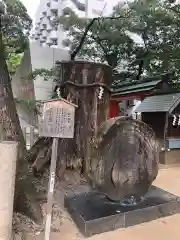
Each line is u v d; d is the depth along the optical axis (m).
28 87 11.02
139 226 4.05
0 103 4.54
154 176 4.58
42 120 3.14
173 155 8.24
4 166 2.77
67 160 5.87
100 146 4.54
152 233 3.80
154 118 8.34
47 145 6.10
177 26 9.85
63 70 6.07
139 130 4.56
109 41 12.20
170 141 7.93
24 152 4.81
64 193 5.03
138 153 4.40
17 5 9.82
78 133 5.82
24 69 11.75
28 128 7.85
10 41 9.70
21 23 10.37
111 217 3.91
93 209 4.17
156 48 11.34
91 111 5.87
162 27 10.80
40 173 5.92
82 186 5.51
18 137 4.68
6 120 4.55
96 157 4.55
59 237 3.67
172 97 8.05
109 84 6.20
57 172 5.74
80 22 11.78
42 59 11.03
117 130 4.46
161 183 6.21
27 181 4.46
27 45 10.40
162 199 4.63
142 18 10.66
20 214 3.93
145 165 4.43
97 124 5.87
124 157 4.31
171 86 9.20
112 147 4.36
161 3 9.60
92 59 12.90
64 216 4.37
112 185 4.32
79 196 4.83
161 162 8.27
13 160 2.85
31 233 3.61
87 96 5.88
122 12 11.13
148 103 8.82
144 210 4.19
